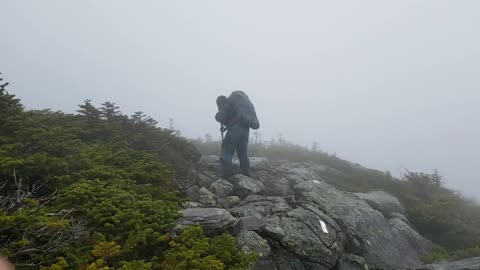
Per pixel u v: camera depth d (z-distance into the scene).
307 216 7.66
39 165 5.50
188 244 5.00
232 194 9.58
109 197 5.42
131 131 9.68
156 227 5.05
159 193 6.62
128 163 7.43
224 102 11.49
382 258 7.89
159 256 4.91
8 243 4.09
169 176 7.82
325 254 6.86
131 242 4.51
